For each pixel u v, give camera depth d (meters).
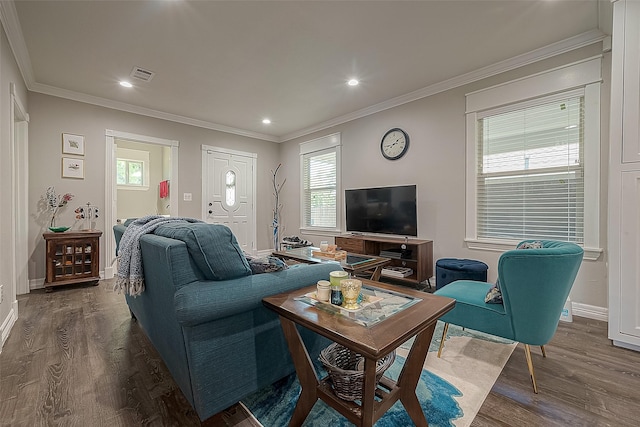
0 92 2.10
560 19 2.23
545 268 1.47
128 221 2.62
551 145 2.68
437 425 1.29
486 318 1.69
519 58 2.77
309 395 1.23
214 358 1.27
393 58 2.81
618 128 1.96
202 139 4.86
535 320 1.53
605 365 1.76
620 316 1.97
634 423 1.29
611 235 2.00
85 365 1.78
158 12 2.15
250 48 2.64
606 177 2.38
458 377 1.65
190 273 1.26
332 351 1.36
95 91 3.56
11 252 2.37
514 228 2.90
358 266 2.59
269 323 1.47
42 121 3.43
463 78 3.16
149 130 4.28
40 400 1.45
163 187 6.25
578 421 1.31
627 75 1.93
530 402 1.44
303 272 1.57
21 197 3.22
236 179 5.28
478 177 3.12
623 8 1.94
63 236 3.31
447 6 2.10
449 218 3.32
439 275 2.92
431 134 3.48
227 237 1.34
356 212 4.09
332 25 2.32
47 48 2.61
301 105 4.05
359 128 4.32
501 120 2.96
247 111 4.30
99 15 2.17
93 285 3.54
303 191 5.35
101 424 1.29
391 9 2.13
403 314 1.13
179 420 1.32
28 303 2.89
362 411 1.02
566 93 2.56
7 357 1.87
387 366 1.22
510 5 2.09
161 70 3.04
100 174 3.83
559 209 2.65
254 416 1.36
